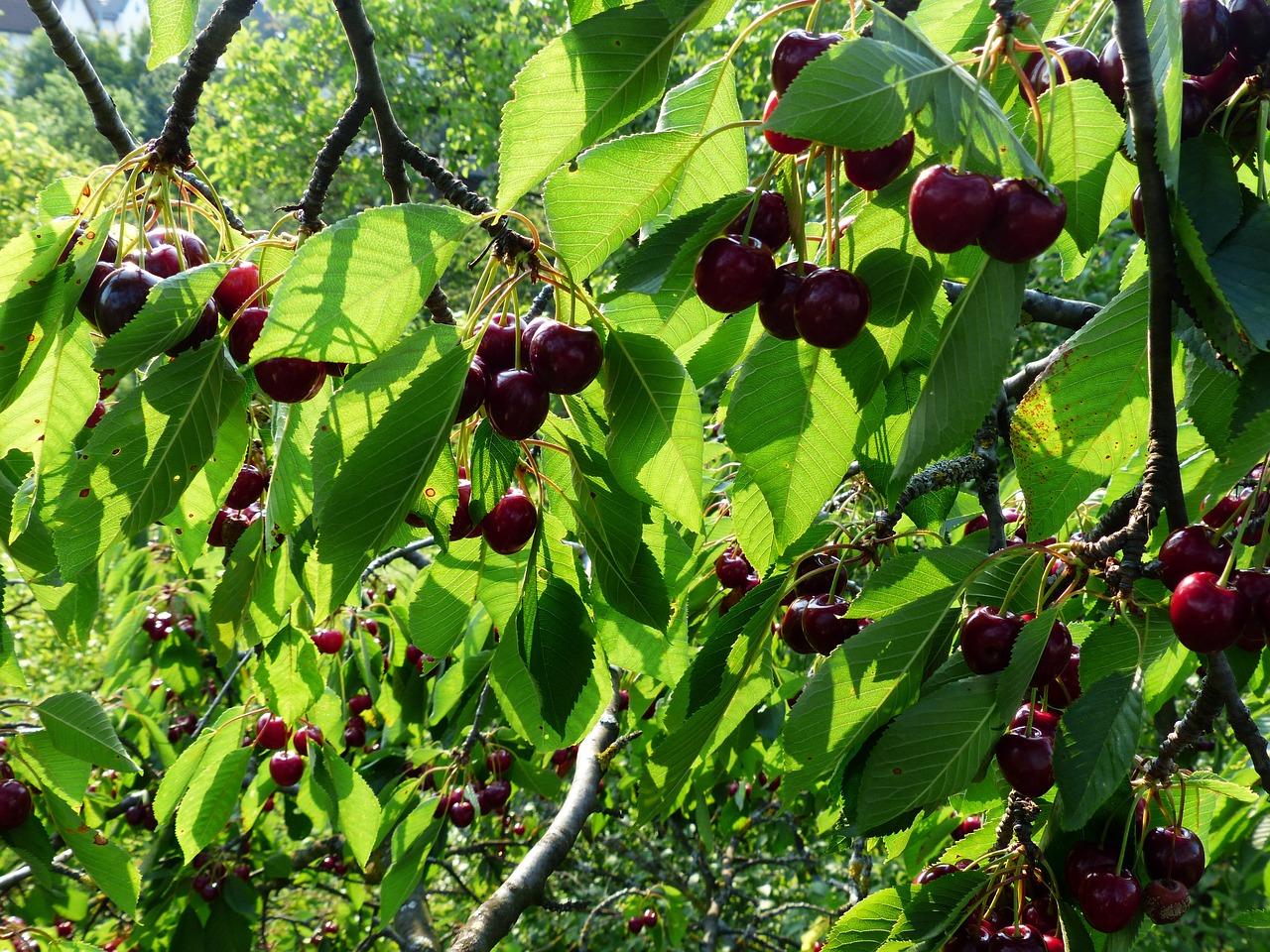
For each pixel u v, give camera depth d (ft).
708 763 11.28
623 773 16.52
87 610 7.34
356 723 17.26
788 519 4.92
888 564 5.29
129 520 4.51
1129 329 4.53
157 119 108.58
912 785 4.61
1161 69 3.63
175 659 17.62
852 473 9.00
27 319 4.53
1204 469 6.65
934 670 5.23
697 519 4.71
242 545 6.57
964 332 3.91
